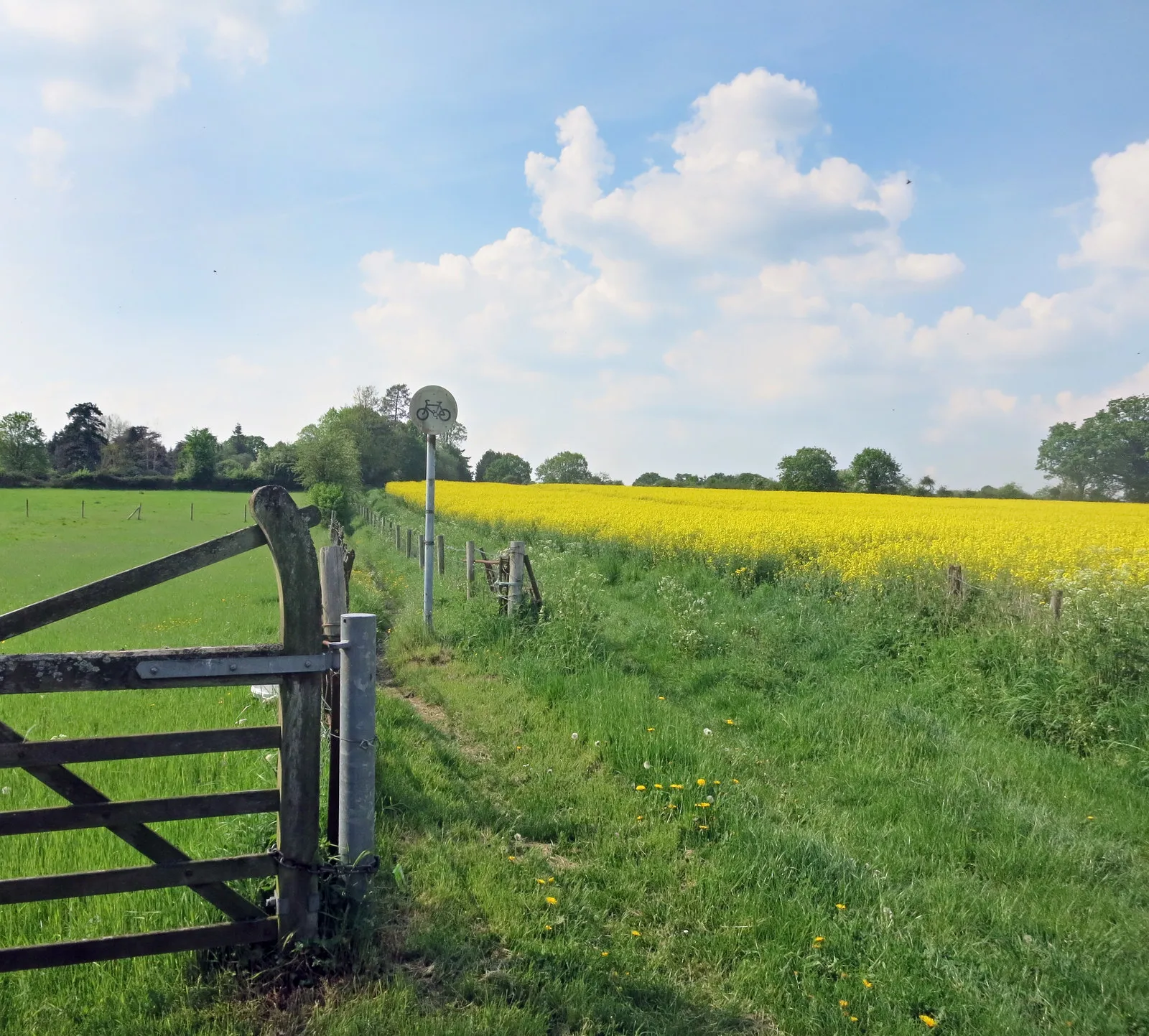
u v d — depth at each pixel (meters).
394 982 3.27
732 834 4.95
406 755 6.00
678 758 6.15
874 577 12.31
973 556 15.52
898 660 9.22
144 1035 2.91
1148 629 7.52
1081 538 19.23
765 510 30.12
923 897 4.41
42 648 10.70
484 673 9.10
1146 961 3.95
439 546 16.41
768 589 13.88
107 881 3.16
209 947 3.30
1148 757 6.49
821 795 5.88
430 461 11.34
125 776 5.27
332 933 3.49
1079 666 7.46
